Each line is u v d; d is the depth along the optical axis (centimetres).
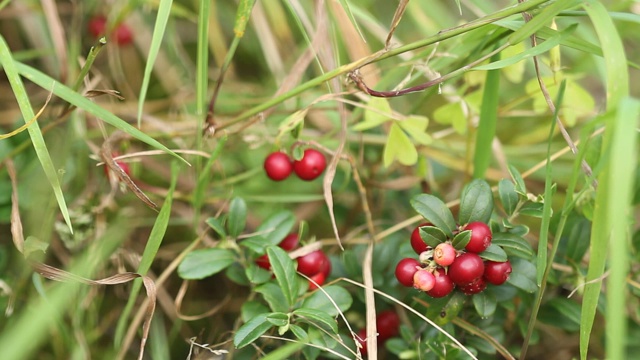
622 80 32
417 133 40
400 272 34
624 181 28
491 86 38
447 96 41
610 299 29
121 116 44
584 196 37
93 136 43
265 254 36
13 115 44
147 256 35
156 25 35
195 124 43
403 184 43
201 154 38
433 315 35
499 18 34
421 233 34
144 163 44
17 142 41
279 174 38
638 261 37
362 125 40
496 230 35
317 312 34
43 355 39
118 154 39
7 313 38
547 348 41
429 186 43
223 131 39
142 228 43
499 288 36
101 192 42
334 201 44
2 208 40
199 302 42
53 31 42
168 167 44
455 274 33
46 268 34
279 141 38
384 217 44
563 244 39
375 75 43
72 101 35
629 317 38
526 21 35
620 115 29
